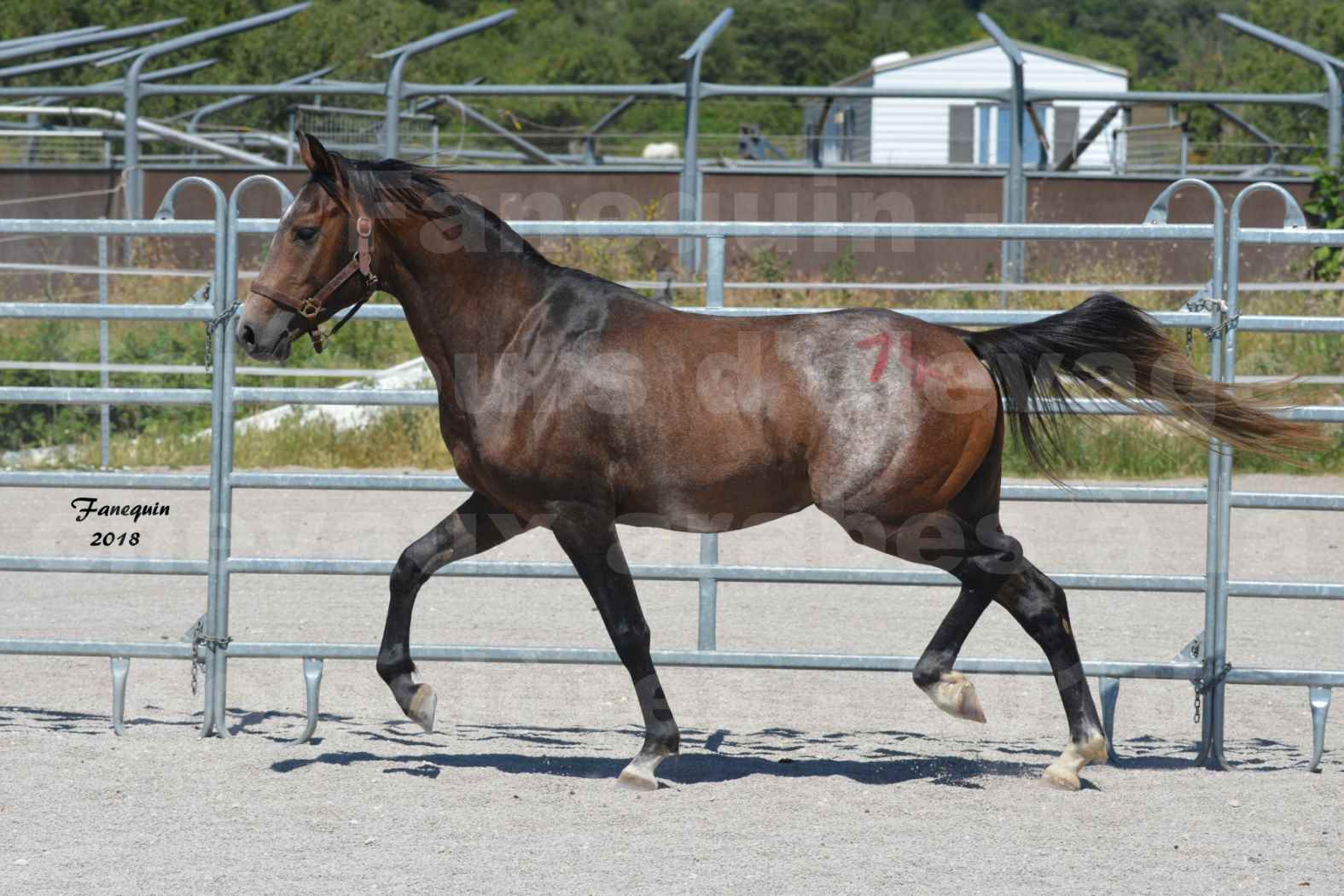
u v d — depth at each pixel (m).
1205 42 137.75
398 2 100.81
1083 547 15.27
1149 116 52.22
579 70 105.38
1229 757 8.22
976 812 7.00
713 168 33.66
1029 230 7.99
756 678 10.21
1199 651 8.00
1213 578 7.93
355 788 7.30
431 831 6.58
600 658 8.11
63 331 23.77
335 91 32.50
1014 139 31.19
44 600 12.69
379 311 8.25
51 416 22.33
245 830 6.55
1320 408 7.84
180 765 7.68
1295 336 21.28
